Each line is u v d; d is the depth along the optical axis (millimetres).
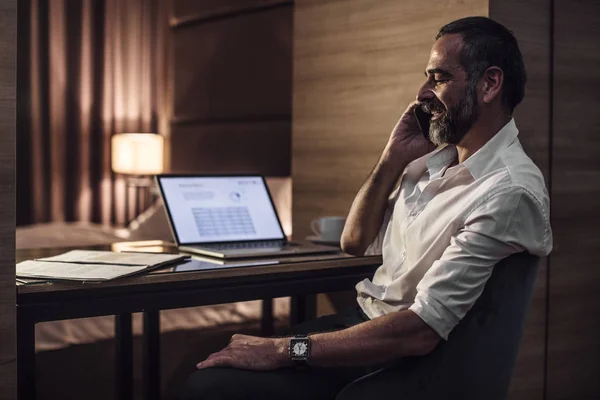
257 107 3779
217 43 4086
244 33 3867
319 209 2639
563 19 2143
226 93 4016
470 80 1574
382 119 2377
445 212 1591
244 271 1775
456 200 1574
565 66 2152
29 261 1773
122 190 5039
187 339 2523
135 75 4930
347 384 1589
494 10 2004
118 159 4727
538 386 2164
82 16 4922
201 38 4230
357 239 1978
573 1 2164
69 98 4945
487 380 1465
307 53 2674
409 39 2270
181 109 4438
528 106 2080
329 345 1493
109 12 4934
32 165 4879
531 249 1454
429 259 1588
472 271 1428
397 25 2311
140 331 2529
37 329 2412
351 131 2496
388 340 1455
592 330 2264
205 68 4195
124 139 4664
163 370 2424
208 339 2555
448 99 1600
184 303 1705
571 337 2221
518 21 2055
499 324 1455
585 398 2266
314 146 2652
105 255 1856
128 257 1825
